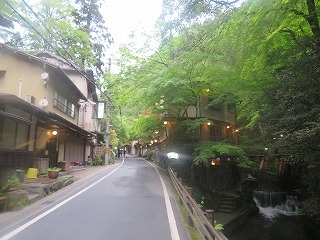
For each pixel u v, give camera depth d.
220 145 17.45
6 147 12.70
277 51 9.13
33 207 8.78
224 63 12.43
